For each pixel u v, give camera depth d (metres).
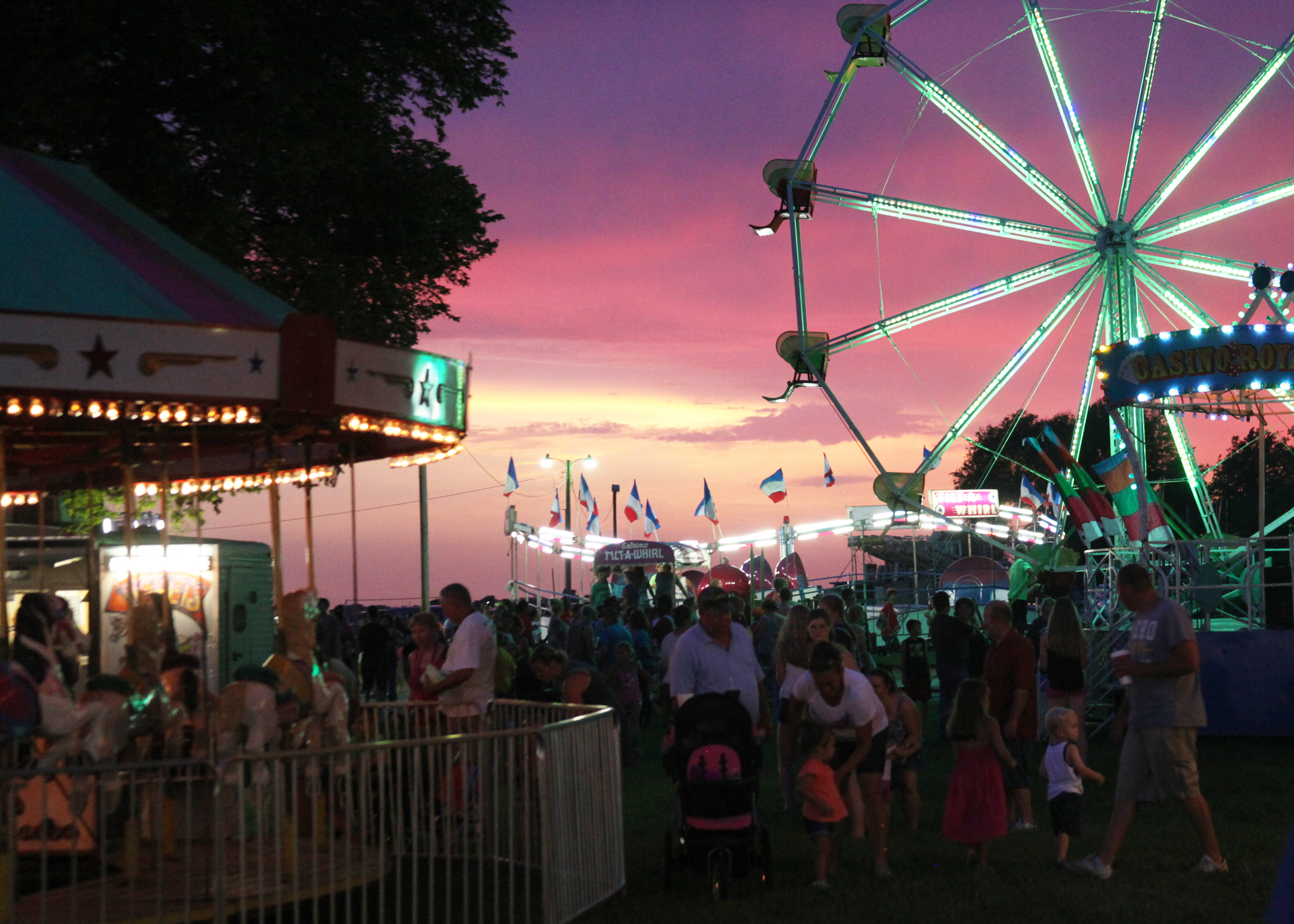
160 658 7.64
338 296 17.48
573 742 7.41
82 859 7.28
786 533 35.81
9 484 12.06
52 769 5.72
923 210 30.58
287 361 6.88
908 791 9.64
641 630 18.81
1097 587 18.42
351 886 6.87
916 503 29.95
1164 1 30.03
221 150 15.19
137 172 14.69
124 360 6.36
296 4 16.83
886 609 27.09
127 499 7.68
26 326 6.11
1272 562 16.70
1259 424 16.78
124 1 13.99
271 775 7.22
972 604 15.91
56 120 13.88
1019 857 8.63
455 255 19.56
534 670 11.51
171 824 7.46
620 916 7.33
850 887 7.86
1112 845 7.95
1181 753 7.83
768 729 10.12
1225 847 8.70
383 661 21.25
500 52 19.19
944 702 14.88
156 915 6.06
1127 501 19.53
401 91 18.55
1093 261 30.81
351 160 17.42
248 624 12.91
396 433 8.19
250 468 10.62
